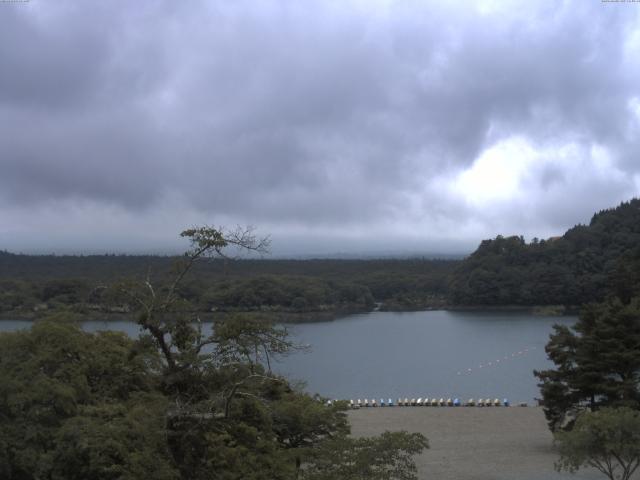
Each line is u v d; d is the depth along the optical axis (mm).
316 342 145250
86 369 31734
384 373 107250
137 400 29016
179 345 25578
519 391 91625
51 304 129500
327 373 107438
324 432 33812
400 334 159375
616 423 34062
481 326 172875
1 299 135875
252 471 24375
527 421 64500
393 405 77062
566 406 51094
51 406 28062
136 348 25141
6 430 26281
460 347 136000
